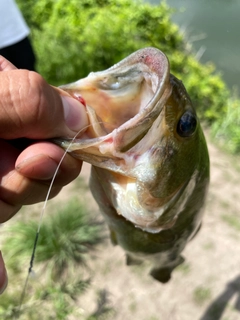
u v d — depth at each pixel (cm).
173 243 15
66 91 10
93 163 10
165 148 10
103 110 11
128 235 14
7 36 29
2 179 10
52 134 10
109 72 10
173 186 11
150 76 10
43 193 11
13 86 9
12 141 10
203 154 12
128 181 11
